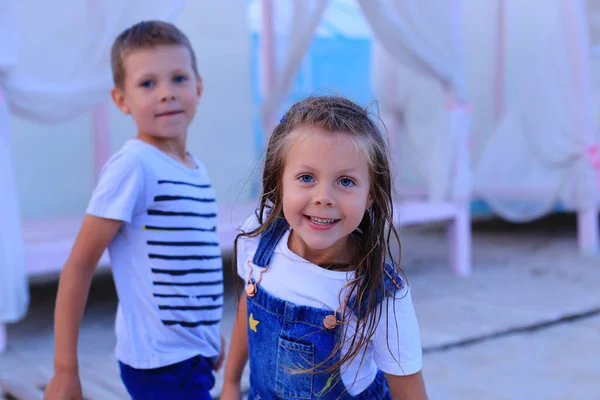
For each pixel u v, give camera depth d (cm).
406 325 119
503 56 679
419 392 122
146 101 163
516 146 624
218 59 641
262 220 130
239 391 146
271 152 118
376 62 654
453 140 498
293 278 121
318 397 121
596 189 573
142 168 152
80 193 588
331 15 689
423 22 470
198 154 634
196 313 158
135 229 154
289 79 503
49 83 334
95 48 340
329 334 118
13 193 311
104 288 469
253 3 662
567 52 573
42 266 335
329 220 110
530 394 246
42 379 268
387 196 117
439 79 493
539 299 404
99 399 240
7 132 311
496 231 734
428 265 538
